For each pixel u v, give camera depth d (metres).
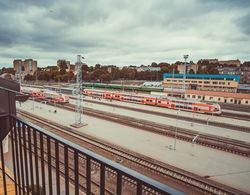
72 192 10.15
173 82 65.81
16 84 3.07
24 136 2.67
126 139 21.56
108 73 103.50
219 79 60.44
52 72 107.44
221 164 16.52
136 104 45.44
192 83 64.00
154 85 71.62
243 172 15.34
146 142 20.80
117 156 17.14
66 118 31.03
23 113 34.09
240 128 27.72
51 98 45.16
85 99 50.53
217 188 12.47
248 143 21.59
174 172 14.33
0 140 2.98
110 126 26.50
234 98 48.69
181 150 19.00
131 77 107.31
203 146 20.19
